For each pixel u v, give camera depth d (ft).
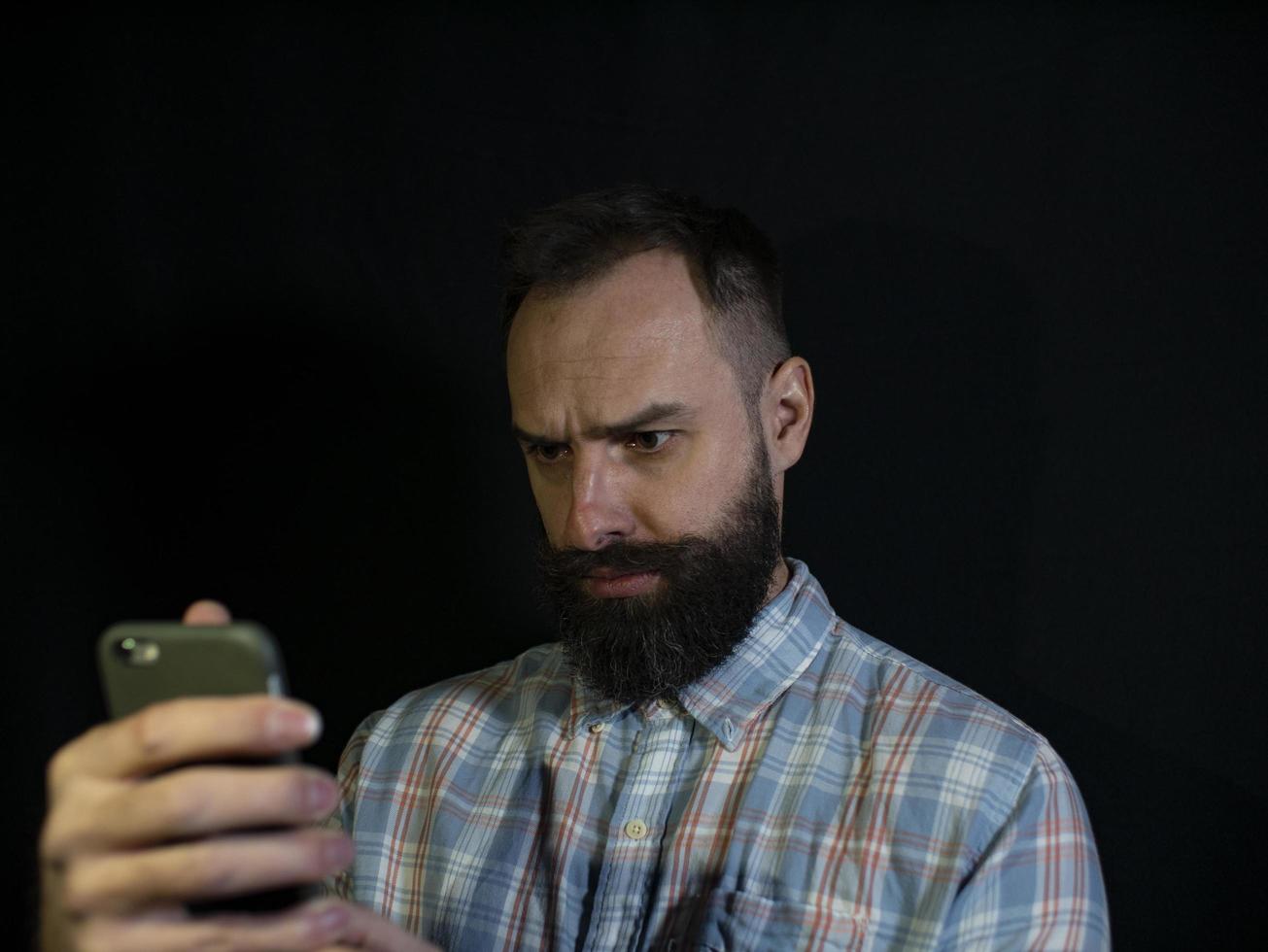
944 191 4.83
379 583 5.28
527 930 3.85
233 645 2.52
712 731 3.88
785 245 5.01
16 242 5.08
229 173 5.13
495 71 5.08
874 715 3.84
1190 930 4.61
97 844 2.29
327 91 5.12
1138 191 4.60
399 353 5.19
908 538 4.96
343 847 2.39
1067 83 4.66
